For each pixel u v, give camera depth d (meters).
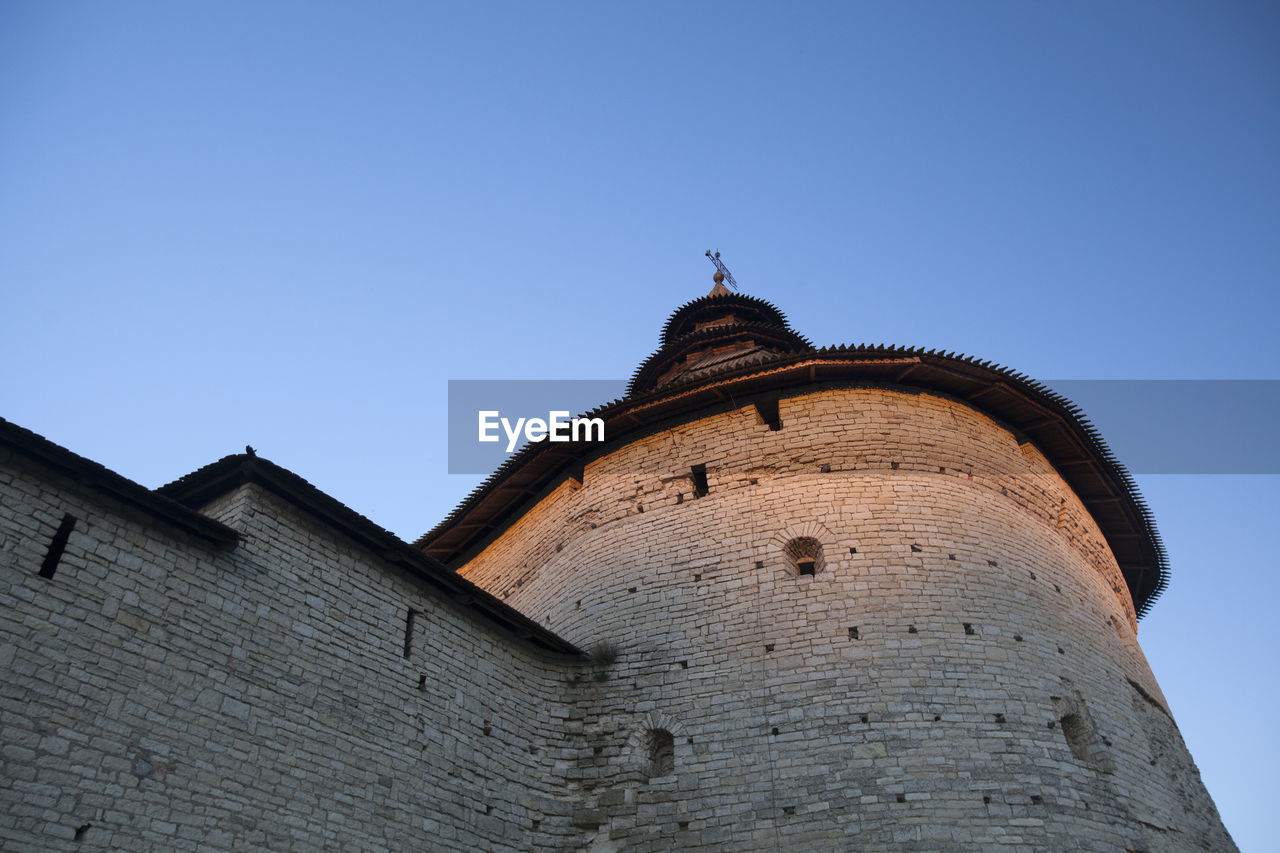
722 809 19.67
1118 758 21.06
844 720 19.89
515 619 21.97
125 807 14.15
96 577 15.35
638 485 25.75
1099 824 19.17
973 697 20.17
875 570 22.06
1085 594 24.78
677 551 23.92
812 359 24.88
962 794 18.73
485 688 21.09
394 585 20.28
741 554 23.16
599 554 25.03
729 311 40.81
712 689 21.39
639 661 22.56
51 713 13.95
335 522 19.41
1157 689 25.92
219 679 16.19
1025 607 22.39
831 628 21.23
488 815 19.64
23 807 13.15
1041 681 21.05
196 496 18.98
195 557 16.83
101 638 14.98
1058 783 19.33
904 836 18.25
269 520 18.36
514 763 20.84
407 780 18.38
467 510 28.73
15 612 14.22
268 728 16.52
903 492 23.55
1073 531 26.66
